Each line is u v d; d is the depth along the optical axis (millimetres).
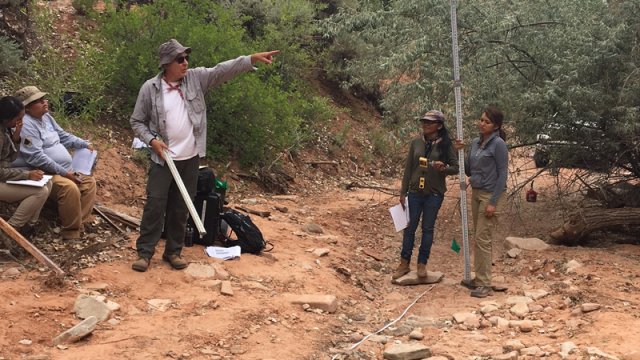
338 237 8961
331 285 6859
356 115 17422
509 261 7977
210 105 10992
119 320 5262
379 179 14773
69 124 9234
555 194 10438
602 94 8086
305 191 12312
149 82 6234
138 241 6355
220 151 11117
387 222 10438
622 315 5762
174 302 5719
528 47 8938
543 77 8898
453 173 7055
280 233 8398
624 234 9156
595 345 5113
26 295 5402
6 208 6695
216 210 7180
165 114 6195
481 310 6270
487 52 8844
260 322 5562
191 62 10562
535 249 8211
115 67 10195
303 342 5328
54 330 4965
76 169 6996
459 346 5324
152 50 10461
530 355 5039
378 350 5336
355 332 5730
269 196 11102
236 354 4930
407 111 9789
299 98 14320
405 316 6301
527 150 9695
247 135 11406
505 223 9781
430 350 5188
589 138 8461
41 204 6273
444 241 9250
